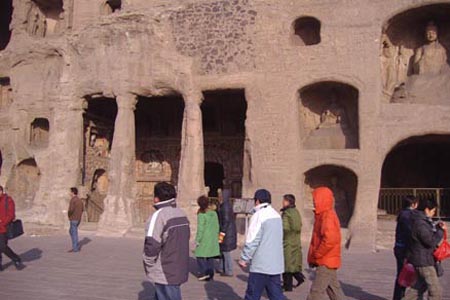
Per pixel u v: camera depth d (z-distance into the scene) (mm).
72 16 27797
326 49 21359
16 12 28438
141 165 30047
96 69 24734
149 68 23703
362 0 21156
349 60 20984
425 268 7520
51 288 10703
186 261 6645
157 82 23594
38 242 19688
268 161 21516
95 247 18188
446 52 22125
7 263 14172
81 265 13914
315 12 21719
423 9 20969
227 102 27688
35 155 26141
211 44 23078
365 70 20734
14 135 26984
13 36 28312
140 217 24609
